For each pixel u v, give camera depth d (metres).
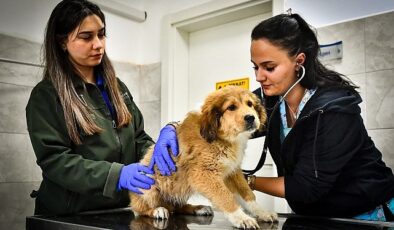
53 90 1.36
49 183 1.41
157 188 1.26
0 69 2.13
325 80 1.27
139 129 1.69
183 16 2.71
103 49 1.48
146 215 1.24
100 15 1.44
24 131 2.23
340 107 1.17
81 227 1.02
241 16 2.59
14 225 2.17
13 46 2.20
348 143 1.18
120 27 2.81
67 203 1.39
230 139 1.19
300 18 1.24
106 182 1.22
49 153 1.27
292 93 1.32
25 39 2.26
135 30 2.92
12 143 2.17
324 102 1.20
